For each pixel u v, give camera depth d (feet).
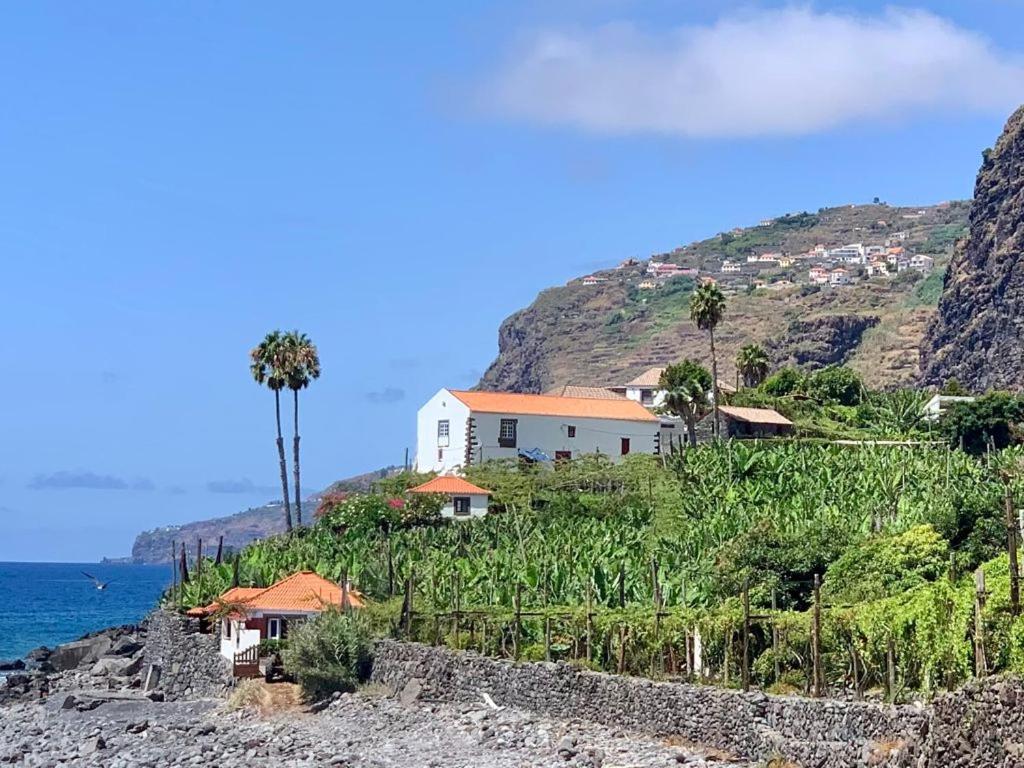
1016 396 597.11
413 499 430.20
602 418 498.28
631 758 183.01
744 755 179.83
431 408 501.15
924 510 304.50
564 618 248.32
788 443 481.46
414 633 270.46
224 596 321.73
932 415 574.15
